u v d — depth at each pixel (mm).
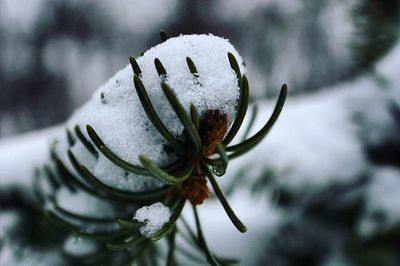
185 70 131
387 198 299
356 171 316
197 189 137
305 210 322
